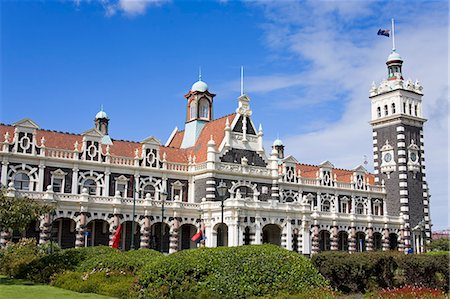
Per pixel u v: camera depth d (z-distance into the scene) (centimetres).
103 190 7331
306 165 10375
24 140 6862
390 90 10644
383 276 3791
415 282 3816
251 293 2848
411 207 10244
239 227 7094
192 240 7519
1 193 4244
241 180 8056
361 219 9350
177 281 2886
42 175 6900
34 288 3381
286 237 7519
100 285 3250
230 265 2945
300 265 3106
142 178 7700
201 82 9262
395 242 10050
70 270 3731
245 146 8300
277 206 7519
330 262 3753
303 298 2853
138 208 7088
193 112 9194
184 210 7450
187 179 8094
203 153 8238
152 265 3034
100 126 9131
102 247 4003
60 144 7344
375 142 10869
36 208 4375
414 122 10662
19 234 6312
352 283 3725
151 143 7881
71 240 6856
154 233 7494
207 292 2806
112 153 7688
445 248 9912
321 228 8781
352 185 10194
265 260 3027
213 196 7706
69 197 6656
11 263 4397
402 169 10300
